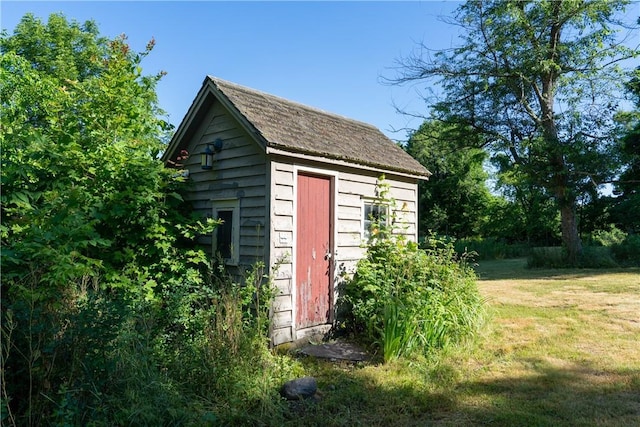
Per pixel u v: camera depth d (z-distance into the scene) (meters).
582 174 16.44
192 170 7.06
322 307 6.36
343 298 6.53
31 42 17.25
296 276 5.96
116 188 5.61
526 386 4.21
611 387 4.14
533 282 12.19
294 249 5.93
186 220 6.30
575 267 16.42
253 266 5.50
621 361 4.89
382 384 4.29
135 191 5.59
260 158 5.87
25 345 2.97
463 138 20.23
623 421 3.41
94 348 3.14
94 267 4.95
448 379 4.41
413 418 3.59
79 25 19.30
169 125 7.98
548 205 19.47
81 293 3.70
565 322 6.86
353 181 6.95
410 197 8.12
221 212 6.52
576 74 16.75
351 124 8.28
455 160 29.91
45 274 3.29
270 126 5.93
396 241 7.14
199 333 4.49
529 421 3.44
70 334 3.04
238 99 6.26
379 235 7.12
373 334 5.95
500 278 13.55
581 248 16.92
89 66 18.00
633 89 19.20
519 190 23.83
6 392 2.80
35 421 2.86
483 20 17.72
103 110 7.41
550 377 4.44
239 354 4.18
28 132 4.72
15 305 2.99
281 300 5.71
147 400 3.10
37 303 3.23
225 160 6.43
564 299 9.04
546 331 6.30
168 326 4.64
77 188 4.27
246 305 5.51
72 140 5.47
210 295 5.11
